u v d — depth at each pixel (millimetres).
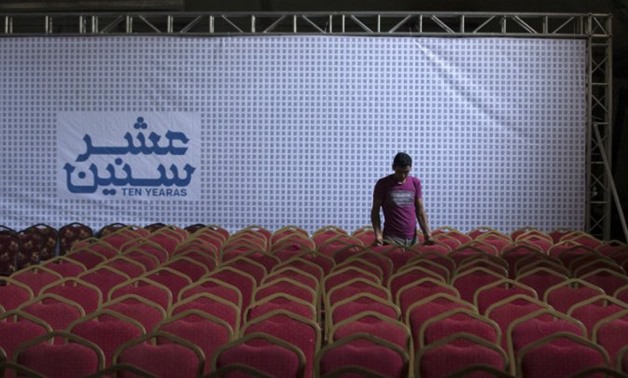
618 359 5203
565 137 14336
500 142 14344
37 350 5191
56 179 14688
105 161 14664
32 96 14609
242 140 14484
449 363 5137
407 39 14344
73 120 14633
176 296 7910
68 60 14578
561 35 14281
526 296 6461
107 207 14688
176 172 14578
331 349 5219
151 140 14594
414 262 8484
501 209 14367
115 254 10141
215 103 14492
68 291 7234
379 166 14375
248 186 14508
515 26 18172
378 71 14344
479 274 8312
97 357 5207
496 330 5805
